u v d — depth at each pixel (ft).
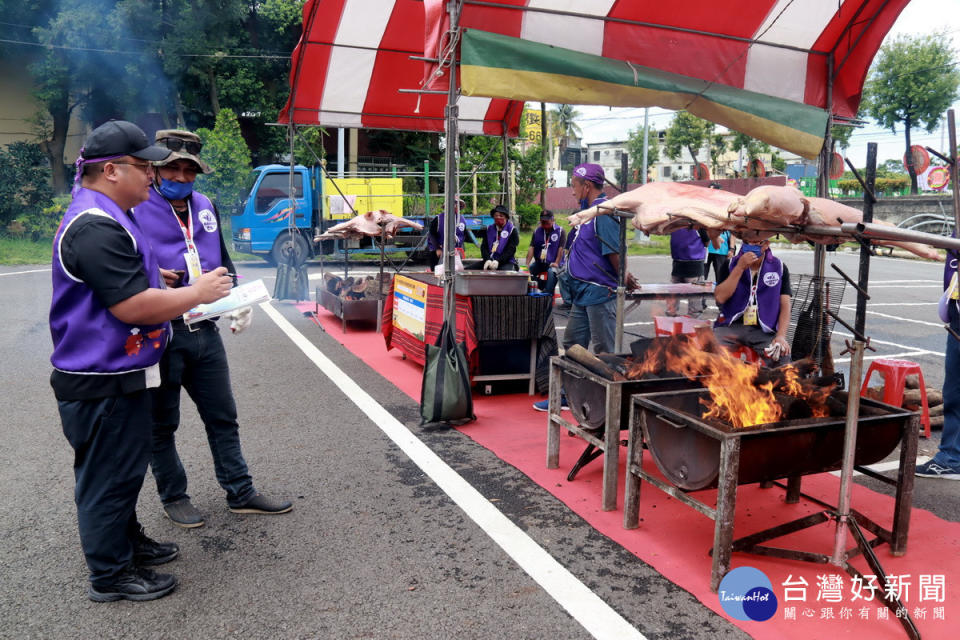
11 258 54.44
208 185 64.64
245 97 82.12
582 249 16.61
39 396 18.70
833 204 10.09
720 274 30.76
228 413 11.24
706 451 9.27
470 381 17.42
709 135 133.80
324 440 15.26
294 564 9.83
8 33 81.35
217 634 8.16
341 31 24.54
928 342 27.99
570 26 15.87
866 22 16.98
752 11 16.26
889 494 12.67
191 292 8.29
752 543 9.43
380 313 28.22
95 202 8.06
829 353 15.21
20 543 10.43
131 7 75.20
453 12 14.33
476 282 17.99
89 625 8.33
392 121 30.42
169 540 10.57
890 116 109.19
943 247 8.56
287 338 27.14
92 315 8.11
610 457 11.48
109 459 8.47
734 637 8.13
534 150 104.01
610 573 9.59
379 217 28.50
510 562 9.91
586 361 12.37
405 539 10.61
